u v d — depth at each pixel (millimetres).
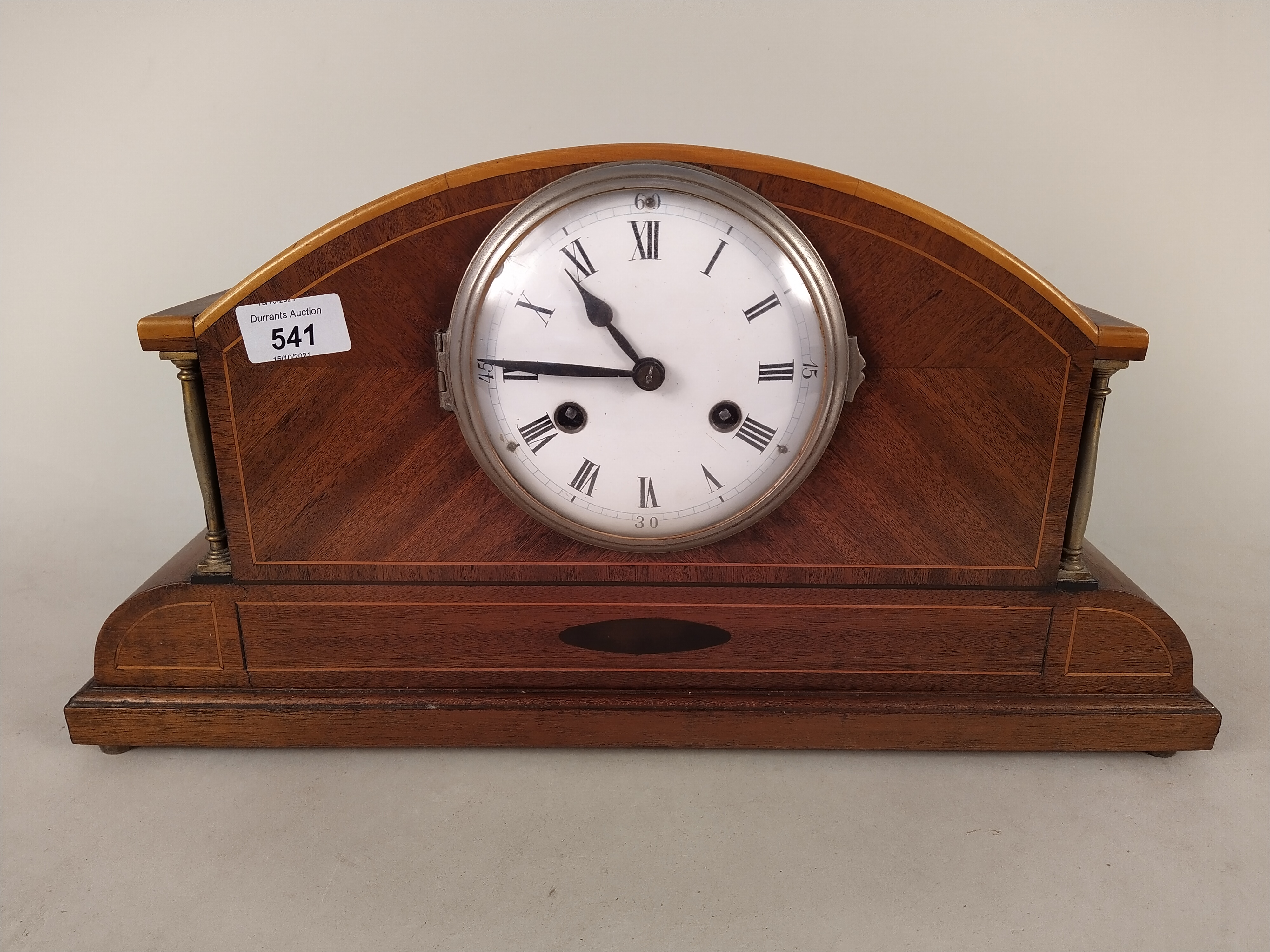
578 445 339
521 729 382
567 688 383
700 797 371
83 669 440
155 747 393
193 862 341
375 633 375
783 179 316
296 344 334
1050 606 369
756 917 322
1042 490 352
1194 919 323
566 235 316
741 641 376
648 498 346
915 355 336
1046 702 380
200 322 330
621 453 340
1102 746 384
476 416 333
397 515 357
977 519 356
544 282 320
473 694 381
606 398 333
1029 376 337
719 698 380
